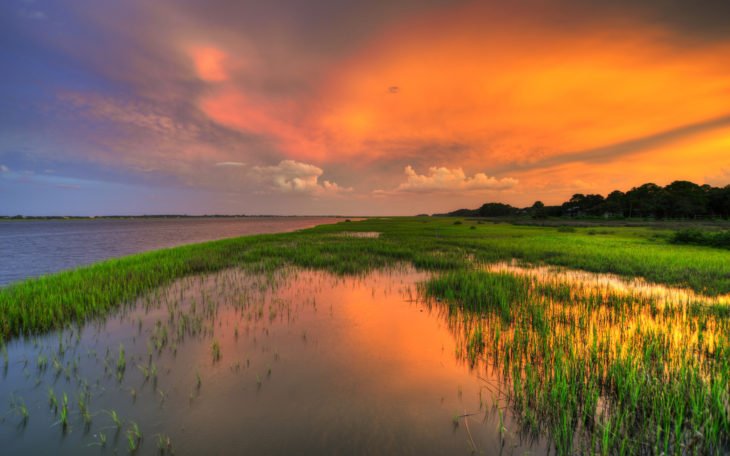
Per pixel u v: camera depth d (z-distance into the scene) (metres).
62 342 6.21
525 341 6.03
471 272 13.05
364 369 5.13
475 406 4.14
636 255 17.73
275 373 4.99
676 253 18.67
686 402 4.00
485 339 6.34
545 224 67.44
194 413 3.99
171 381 4.73
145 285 11.12
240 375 4.93
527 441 3.51
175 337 6.50
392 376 4.90
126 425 3.76
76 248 30.55
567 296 9.41
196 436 3.58
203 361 5.40
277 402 4.23
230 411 4.04
